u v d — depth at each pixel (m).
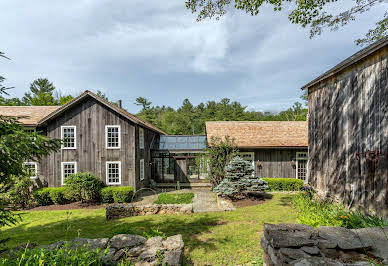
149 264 3.16
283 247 2.47
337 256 2.36
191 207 8.74
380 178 4.96
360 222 4.25
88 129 13.03
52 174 12.74
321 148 7.61
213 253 4.91
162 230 6.71
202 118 49.16
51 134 12.88
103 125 13.07
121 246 3.65
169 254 3.38
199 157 15.54
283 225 2.96
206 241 5.64
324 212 5.79
